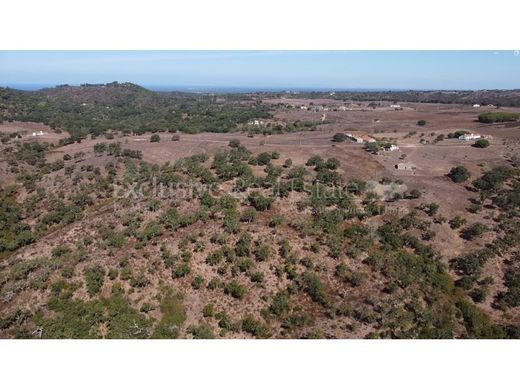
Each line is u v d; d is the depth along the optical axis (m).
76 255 43.38
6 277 41.69
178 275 39.53
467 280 41.09
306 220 48.19
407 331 35.28
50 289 39.19
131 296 38.19
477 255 44.19
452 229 49.31
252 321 35.25
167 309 36.94
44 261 42.81
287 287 39.00
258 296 37.97
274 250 42.59
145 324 35.62
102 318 35.94
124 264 41.03
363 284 39.88
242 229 45.41
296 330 35.19
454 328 36.66
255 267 40.41
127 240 45.31
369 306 37.47
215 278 39.22
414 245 45.97
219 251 41.72
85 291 38.75
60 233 51.34
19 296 38.81
